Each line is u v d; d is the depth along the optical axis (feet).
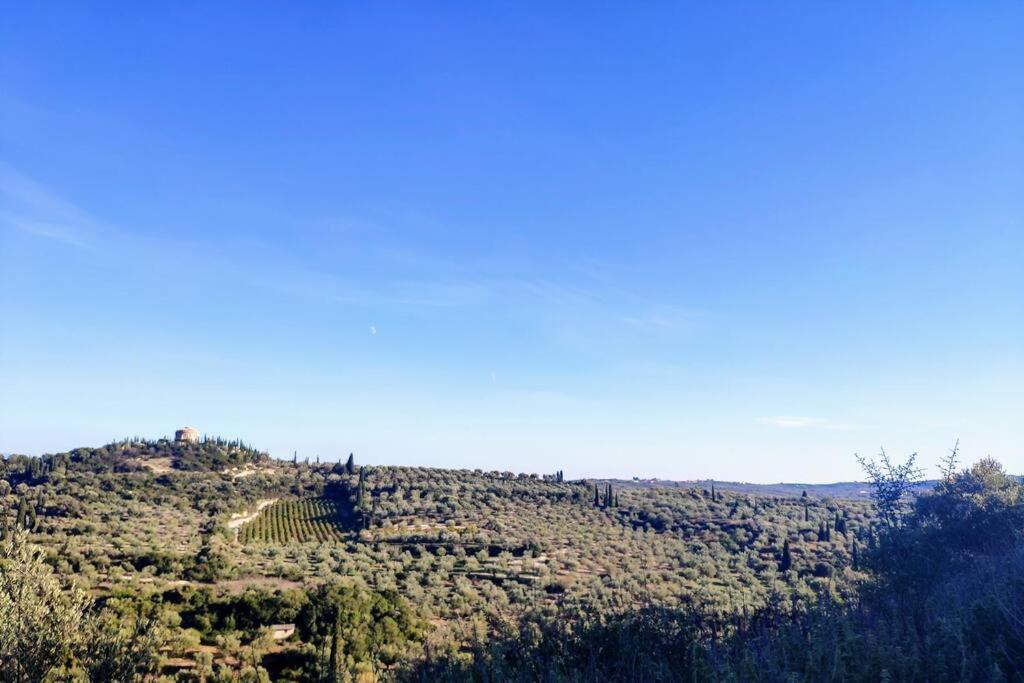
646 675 26.78
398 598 148.66
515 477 450.71
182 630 125.18
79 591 54.65
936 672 20.29
